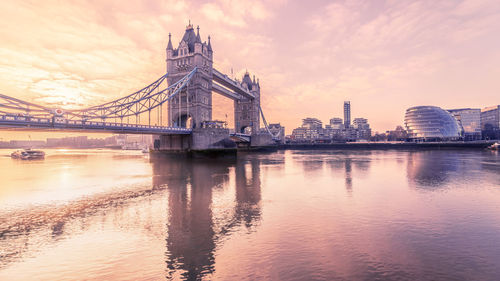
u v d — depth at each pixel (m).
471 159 65.19
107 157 99.31
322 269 10.28
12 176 39.69
